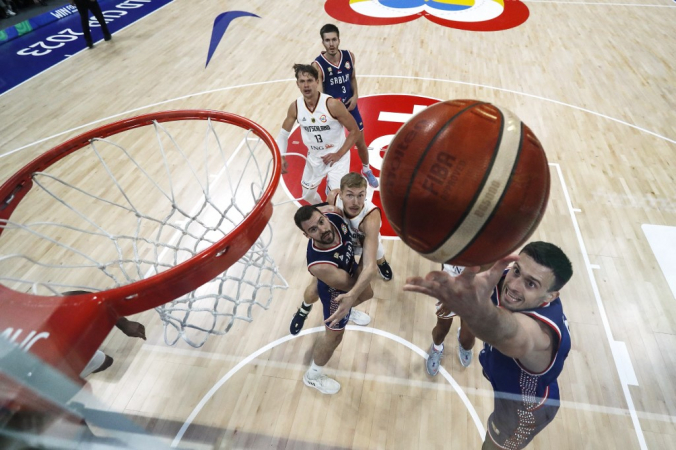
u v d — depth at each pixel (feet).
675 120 17.37
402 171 3.12
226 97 19.13
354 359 9.43
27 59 23.20
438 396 8.76
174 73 21.22
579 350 9.52
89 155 15.56
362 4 29.12
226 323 9.99
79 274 11.05
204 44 24.09
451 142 3.00
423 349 9.62
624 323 10.07
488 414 8.44
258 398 8.71
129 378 8.94
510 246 3.14
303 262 11.63
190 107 18.47
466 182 2.91
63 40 25.23
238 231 5.74
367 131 16.83
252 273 11.20
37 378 4.17
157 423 8.23
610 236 12.28
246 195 13.52
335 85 13.17
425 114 3.26
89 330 4.55
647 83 20.02
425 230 3.13
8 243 11.96
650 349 9.54
